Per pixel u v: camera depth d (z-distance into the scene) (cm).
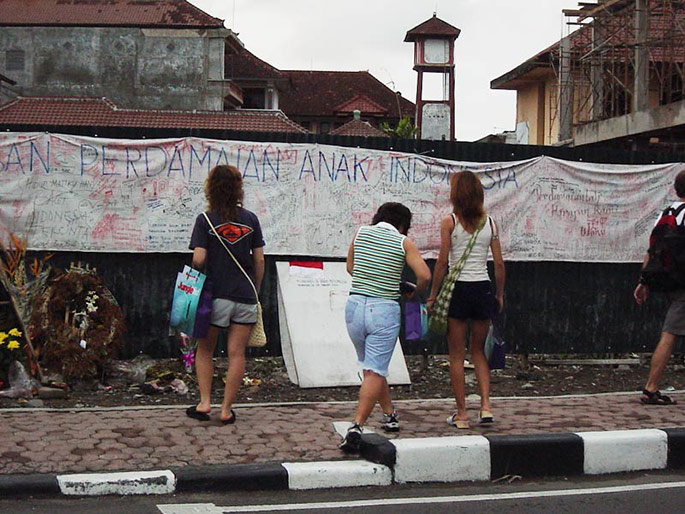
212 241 745
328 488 636
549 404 852
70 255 925
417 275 694
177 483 607
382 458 652
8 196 907
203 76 5241
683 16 2342
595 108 2572
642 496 635
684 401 879
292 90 6888
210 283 743
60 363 855
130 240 931
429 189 1001
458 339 746
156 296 939
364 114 6912
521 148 1031
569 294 1051
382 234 711
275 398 867
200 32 5244
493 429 742
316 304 943
